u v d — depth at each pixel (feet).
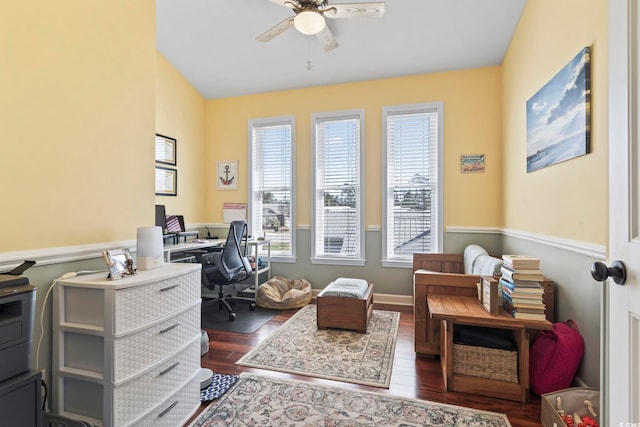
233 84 13.76
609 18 2.86
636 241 2.50
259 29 10.79
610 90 2.84
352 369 7.16
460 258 11.64
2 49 4.25
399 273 12.58
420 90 12.31
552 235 7.12
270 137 14.21
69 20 5.09
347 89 13.10
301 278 13.70
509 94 10.52
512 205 10.14
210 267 11.14
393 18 9.89
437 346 7.63
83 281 4.54
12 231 4.37
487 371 6.19
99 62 5.59
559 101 6.71
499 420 5.39
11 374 3.24
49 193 4.82
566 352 5.78
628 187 2.59
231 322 10.37
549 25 7.30
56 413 4.57
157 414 4.83
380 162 12.73
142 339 4.62
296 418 5.43
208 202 14.84
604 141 5.16
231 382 6.57
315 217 13.48
